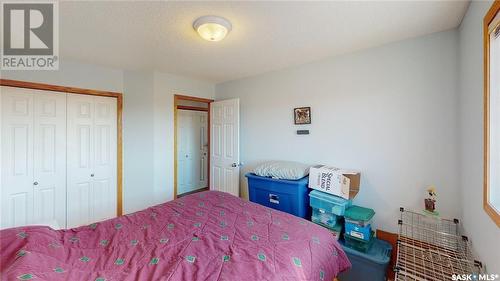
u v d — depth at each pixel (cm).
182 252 120
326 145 261
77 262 111
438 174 194
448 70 189
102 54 246
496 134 118
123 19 170
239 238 136
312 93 271
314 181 233
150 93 312
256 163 333
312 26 182
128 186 323
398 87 212
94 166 300
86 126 293
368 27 184
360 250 202
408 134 208
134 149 319
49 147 267
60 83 268
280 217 167
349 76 241
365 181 232
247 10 158
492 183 120
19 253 103
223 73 323
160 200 319
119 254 119
